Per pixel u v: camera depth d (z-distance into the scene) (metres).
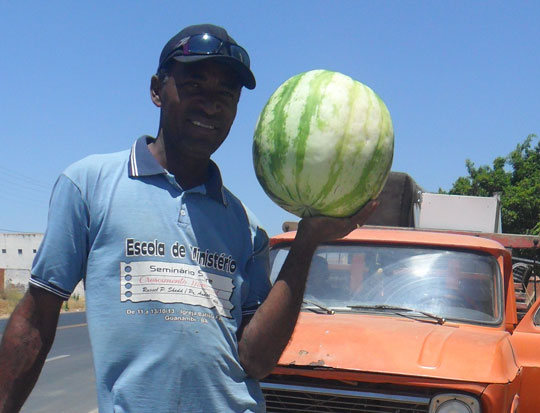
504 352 4.08
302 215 2.67
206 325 2.40
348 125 2.55
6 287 50.19
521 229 25.89
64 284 2.38
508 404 3.84
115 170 2.46
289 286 2.54
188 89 2.54
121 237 2.38
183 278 2.40
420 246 5.03
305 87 2.65
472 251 4.98
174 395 2.32
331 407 3.91
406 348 3.93
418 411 3.77
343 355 3.90
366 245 5.07
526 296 8.53
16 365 2.34
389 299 4.75
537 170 27.55
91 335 2.37
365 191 2.60
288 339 2.55
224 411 2.42
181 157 2.59
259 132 2.73
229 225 2.60
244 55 2.60
